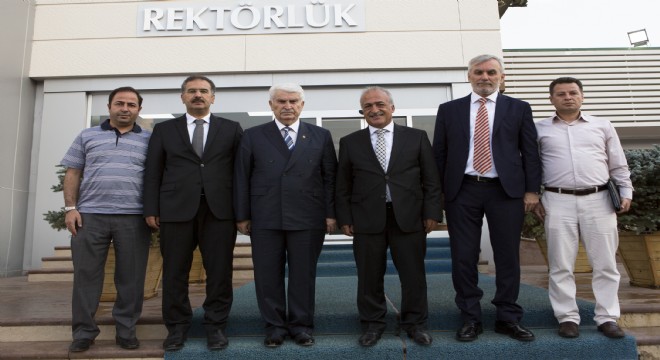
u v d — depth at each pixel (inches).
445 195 101.4
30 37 222.7
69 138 219.6
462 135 100.4
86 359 93.3
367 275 96.2
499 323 98.3
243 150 99.9
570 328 94.3
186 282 96.3
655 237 135.5
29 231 213.8
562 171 98.6
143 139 103.3
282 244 97.5
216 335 93.0
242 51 223.0
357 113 224.2
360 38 224.2
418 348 91.5
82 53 223.3
